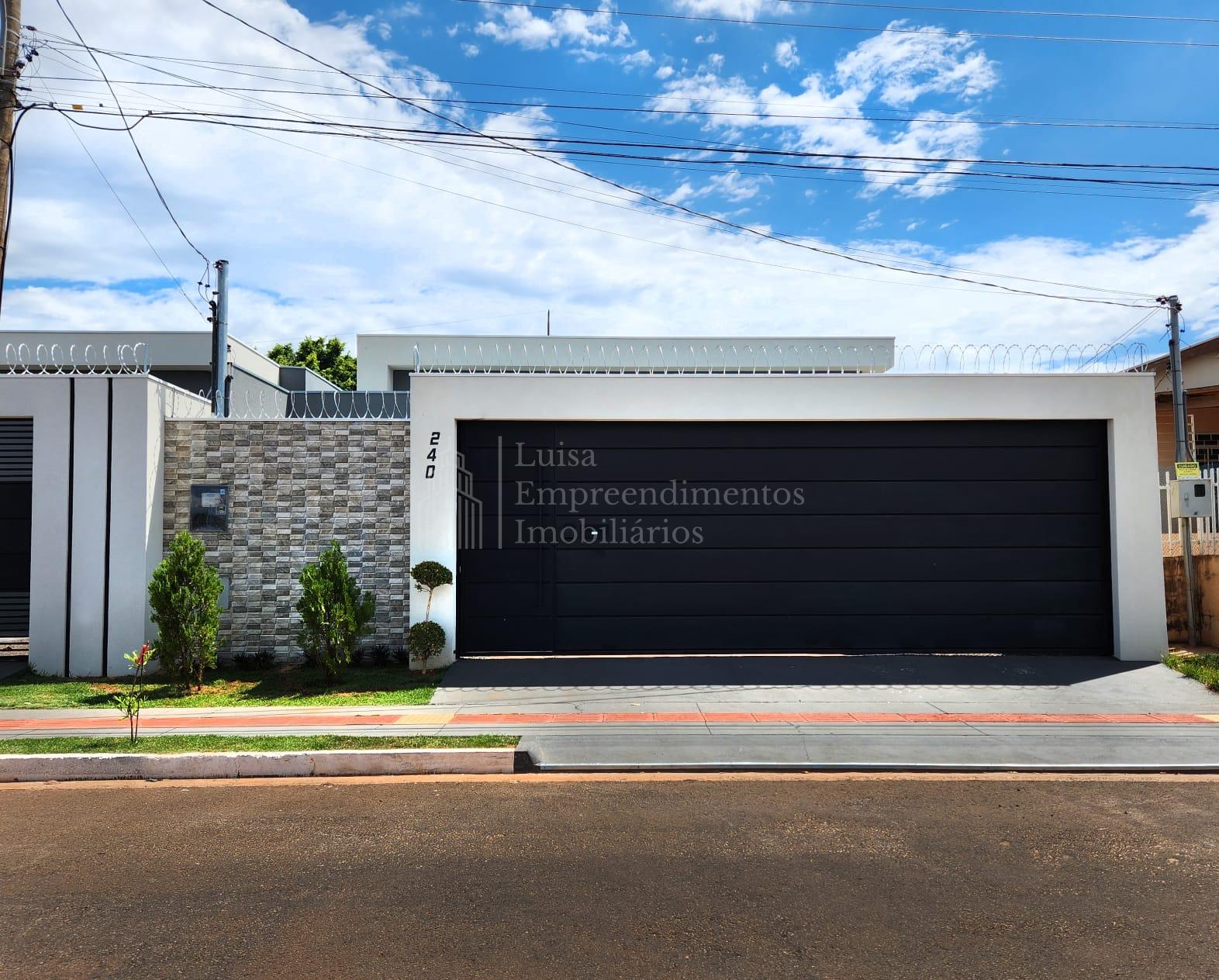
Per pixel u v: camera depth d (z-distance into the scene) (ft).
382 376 69.72
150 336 67.15
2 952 12.07
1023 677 30.81
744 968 11.51
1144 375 33.73
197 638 29.81
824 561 34.35
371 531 34.35
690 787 20.45
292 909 13.48
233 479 34.37
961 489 34.47
